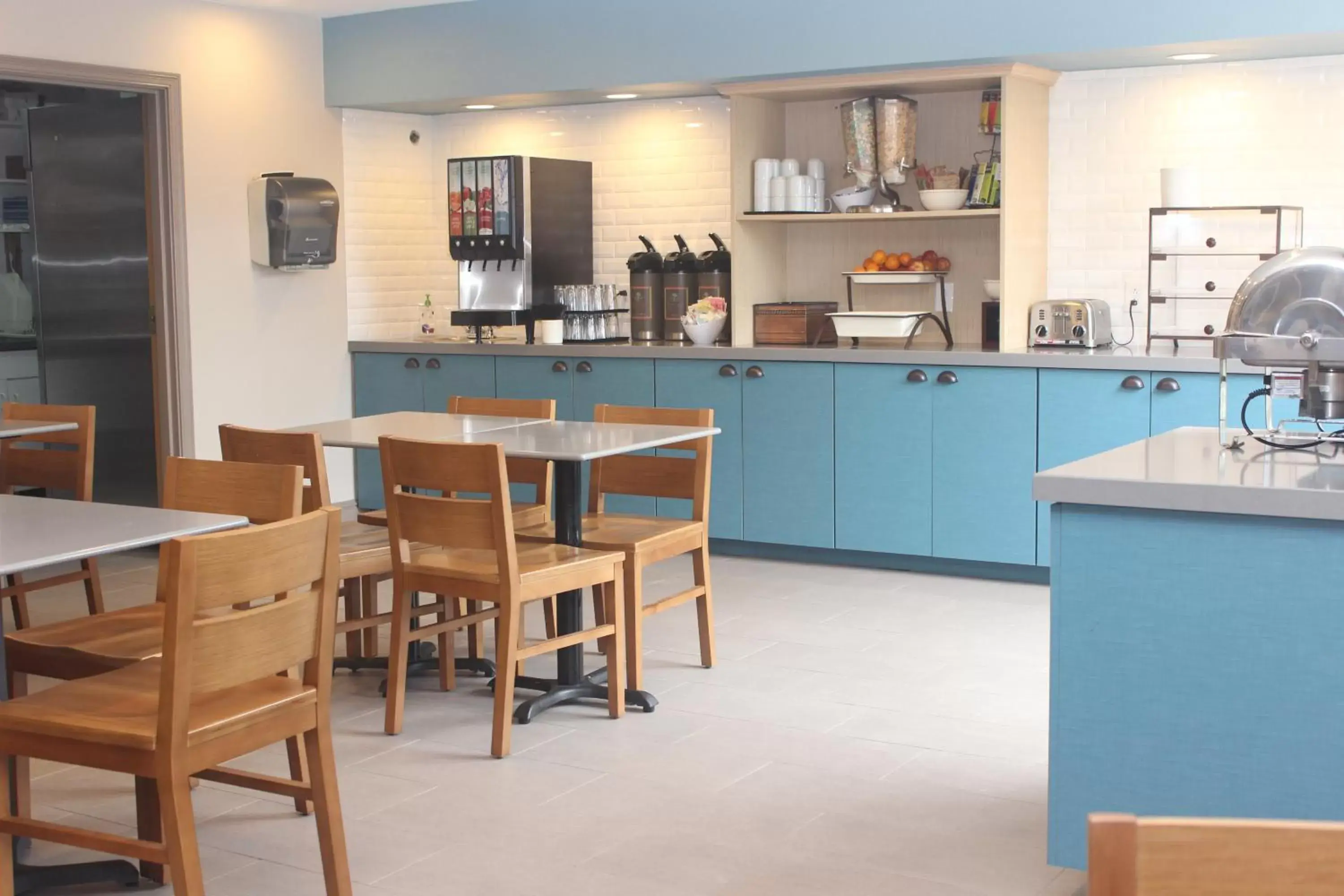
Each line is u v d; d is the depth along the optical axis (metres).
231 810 3.44
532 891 2.96
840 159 6.66
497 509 3.71
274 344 6.95
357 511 7.36
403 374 7.15
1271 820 1.13
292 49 6.96
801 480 6.10
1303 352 3.06
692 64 6.28
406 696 4.37
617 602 4.07
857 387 5.93
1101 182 6.12
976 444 5.70
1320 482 2.61
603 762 3.74
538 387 6.73
